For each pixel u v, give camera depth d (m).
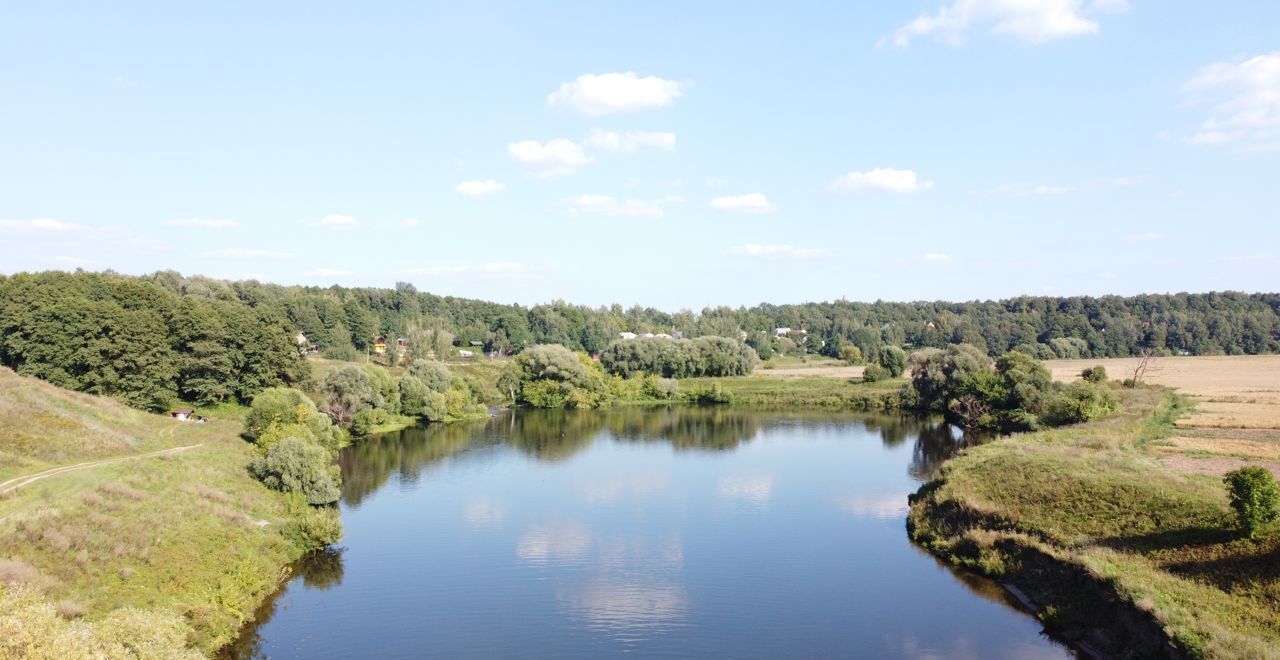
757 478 63.12
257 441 56.66
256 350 83.38
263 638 31.56
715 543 44.75
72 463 44.69
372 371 94.19
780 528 47.75
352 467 67.62
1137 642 26.38
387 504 54.31
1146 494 35.94
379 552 43.16
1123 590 28.05
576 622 33.41
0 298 73.56
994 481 44.19
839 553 42.50
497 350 194.25
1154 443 53.00
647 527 48.28
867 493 57.25
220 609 31.23
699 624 33.16
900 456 73.12
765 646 30.88
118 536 32.09
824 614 34.00
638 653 30.41
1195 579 28.23
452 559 42.00
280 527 41.34
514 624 33.22
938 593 35.94
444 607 35.12
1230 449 49.97
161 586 30.47
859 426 94.38
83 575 28.38
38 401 53.09
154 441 56.84
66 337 69.25
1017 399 85.06
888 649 30.39
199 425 66.75
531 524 49.06
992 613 33.25
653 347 142.25
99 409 58.81
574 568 40.53
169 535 34.44
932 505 46.25
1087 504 37.22
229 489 44.72
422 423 96.00
